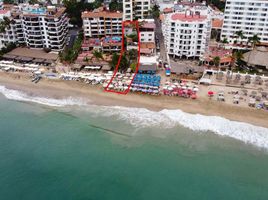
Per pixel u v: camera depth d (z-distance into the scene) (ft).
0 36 489.67
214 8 642.63
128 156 286.66
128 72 419.33
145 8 568.41
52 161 284.41
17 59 457.68
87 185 258.37
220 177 262.26
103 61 442.91
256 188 250.98
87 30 501.15
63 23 498.28
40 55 466.29
